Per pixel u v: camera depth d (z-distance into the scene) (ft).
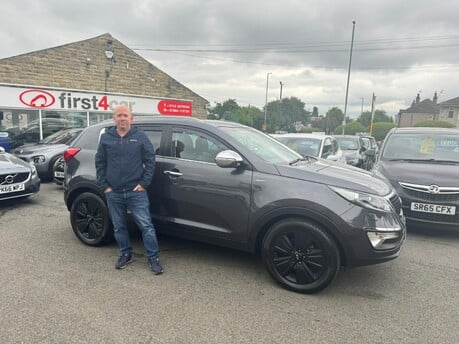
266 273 12.39
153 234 12.23
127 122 11.80
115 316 9.46
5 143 35.60
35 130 46.03
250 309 10.00
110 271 12.27
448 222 15.99
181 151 13.00
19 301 10.11
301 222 10.79
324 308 10.15
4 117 43.37
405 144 20.95
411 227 18.25
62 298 10.34
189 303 10.24
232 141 12.26
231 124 14.30
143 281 11.57
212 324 9.21
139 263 13.01
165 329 8.93
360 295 10.98
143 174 12.20
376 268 13.07
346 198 10.55
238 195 11.67
